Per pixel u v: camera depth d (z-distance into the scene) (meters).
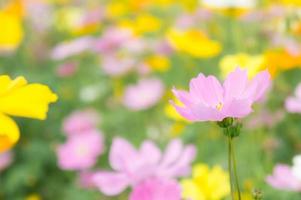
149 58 1.66
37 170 1.59
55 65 2.01
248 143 1.26
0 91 0.69
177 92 0.68
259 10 1.62
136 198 0.77
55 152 1.62
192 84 0.72
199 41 1.27
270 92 1.32
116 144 0.97
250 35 1.55
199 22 1.78
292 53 1.29
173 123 1.44
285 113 1.32
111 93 1.77
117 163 0.96
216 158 1.25
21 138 1.68
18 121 1.70
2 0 2.38
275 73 1.25
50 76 1.87
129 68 1.64
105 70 1.66
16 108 0.67
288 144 1.30
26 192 1.58
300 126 1.32
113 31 1.71
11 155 1.60
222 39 1.67
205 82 0.71
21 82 0.71
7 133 0.65
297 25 1.43
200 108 0.66
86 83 1.83
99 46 1.69
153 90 1.50
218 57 1.58
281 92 1.33
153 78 1.69
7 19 1.43
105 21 2.00
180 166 0.95
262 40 1.48
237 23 1.51
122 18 2.04
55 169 1.61
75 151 1.35
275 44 1.44
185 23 1.79
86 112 1.62
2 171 1.61
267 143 1.22
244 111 0.66
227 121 0.68
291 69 1.39
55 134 1.71
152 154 0.97
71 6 2.52
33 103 0.68
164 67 1.62
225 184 0.95
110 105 1.67
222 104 0.70
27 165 1.61
